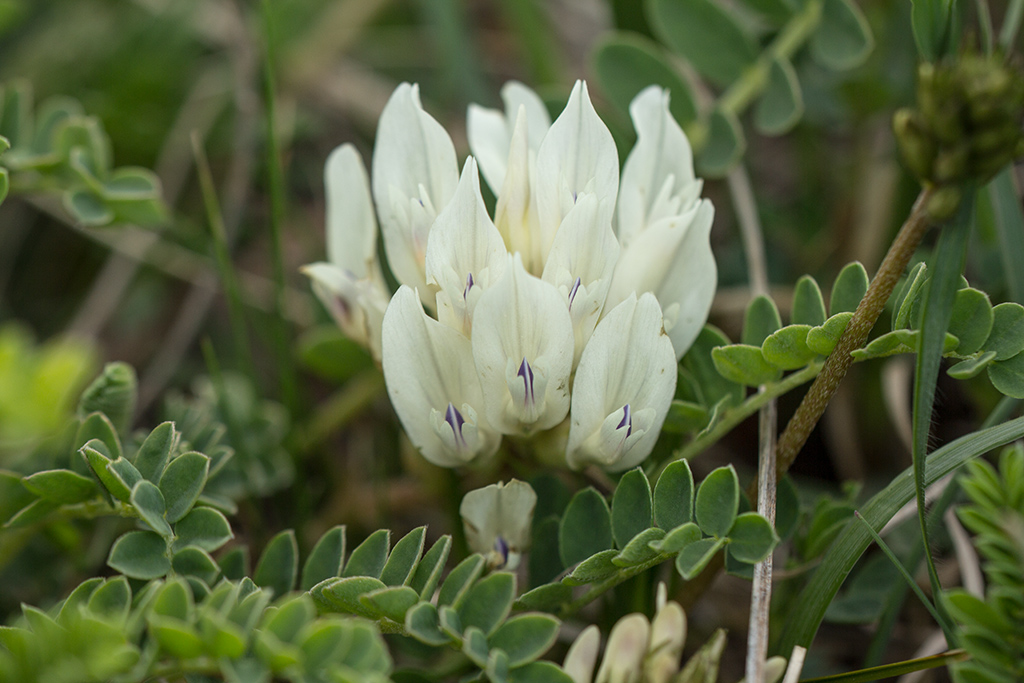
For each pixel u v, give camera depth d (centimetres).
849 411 30
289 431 28
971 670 23
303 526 28
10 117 27
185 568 24
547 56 35
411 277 25
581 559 24
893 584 26
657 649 24
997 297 28
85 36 35
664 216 25
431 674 25
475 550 25
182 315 31
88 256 34
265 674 22
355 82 38
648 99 25
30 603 27
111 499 24
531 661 23
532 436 25
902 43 31
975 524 23
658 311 24
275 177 28
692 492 24
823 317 25
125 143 35
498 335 24
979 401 28
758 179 35
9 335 23
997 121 22
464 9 43
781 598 26
